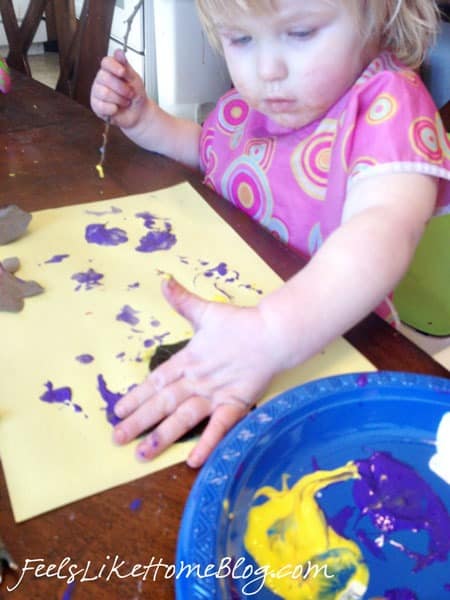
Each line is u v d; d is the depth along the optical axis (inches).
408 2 25.7
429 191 22.7
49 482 15.4
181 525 13.3
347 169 25.6
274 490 14.8
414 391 16.3
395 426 16.3
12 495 15.0
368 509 14.5
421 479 15.3
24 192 28.6
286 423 15.5
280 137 30.9
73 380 18.5
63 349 19.7
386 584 13.3
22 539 14.1
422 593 13.2
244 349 17.6
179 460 16.2
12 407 17.6
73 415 17.4
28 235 25.5
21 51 51.9
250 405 17.8
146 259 24.4
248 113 33.0
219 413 17.2
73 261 24.0
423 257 38.1
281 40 24.3
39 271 23.4
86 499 15.1
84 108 37.1
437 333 35.9
